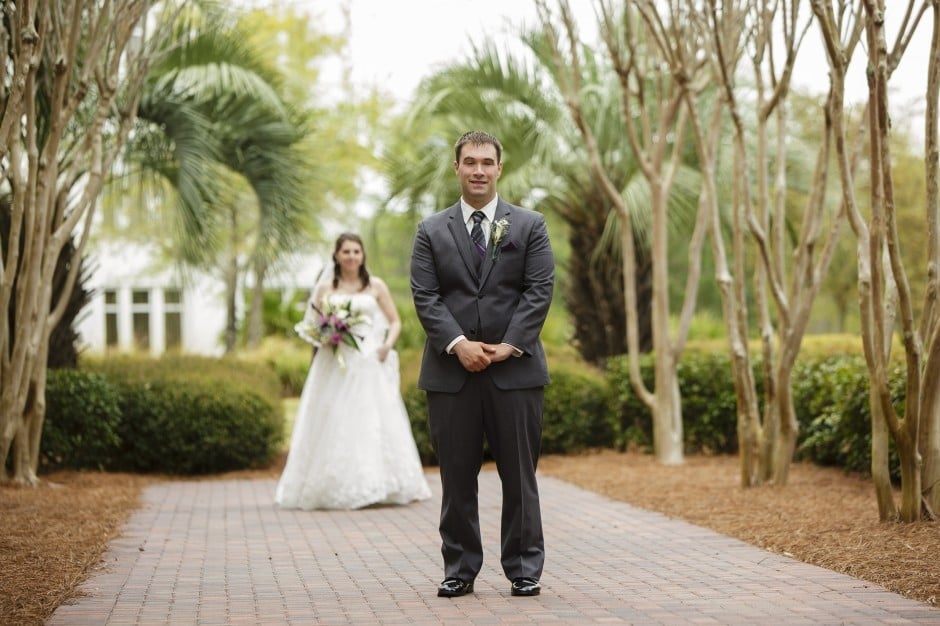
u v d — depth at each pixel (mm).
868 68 5789
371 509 8008
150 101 10594
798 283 8102
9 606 4527
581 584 4992
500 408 4668
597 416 11758
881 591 4672
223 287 29203
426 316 4691
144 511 7727
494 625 4176
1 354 8406
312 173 13516
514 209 4820
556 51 10156
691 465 10336
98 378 9906
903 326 5938
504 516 4793
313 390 8180
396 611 4457
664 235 10484
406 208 13398
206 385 10523
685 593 4738
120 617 4371
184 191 10680
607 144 12609
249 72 11375
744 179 7914
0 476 8617
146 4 8781
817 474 9094
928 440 6113
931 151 5996
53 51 8148
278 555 5922
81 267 10680
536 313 4672
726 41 8609
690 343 13914
